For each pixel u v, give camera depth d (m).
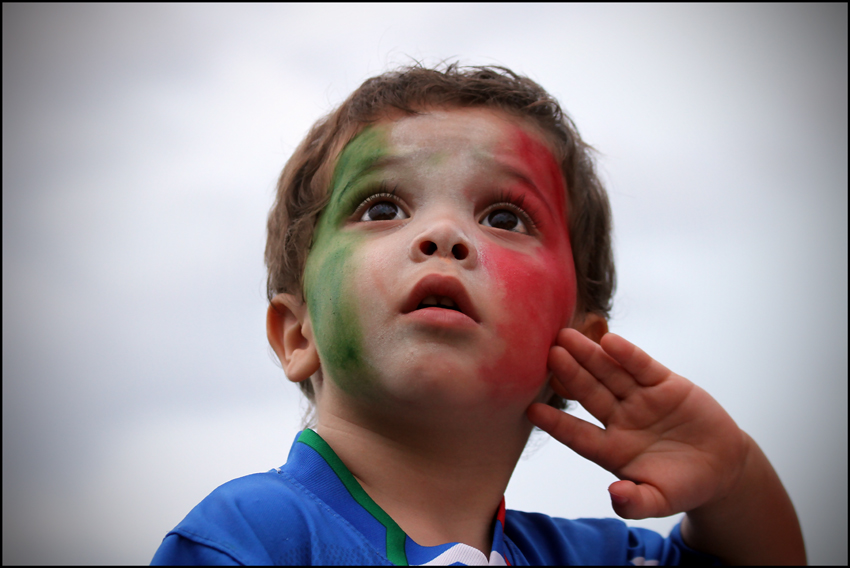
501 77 2.88
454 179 2.32
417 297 2.02
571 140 2.87
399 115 2.47
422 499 2.15
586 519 2.94
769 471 2.51
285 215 2.72
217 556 1.76
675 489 2.29
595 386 2.38
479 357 2.03
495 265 2.17
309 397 3.11
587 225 2.93
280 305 2.62
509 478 2.38
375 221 2.29
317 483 2.06
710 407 2.38
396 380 1.99
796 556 2.56
